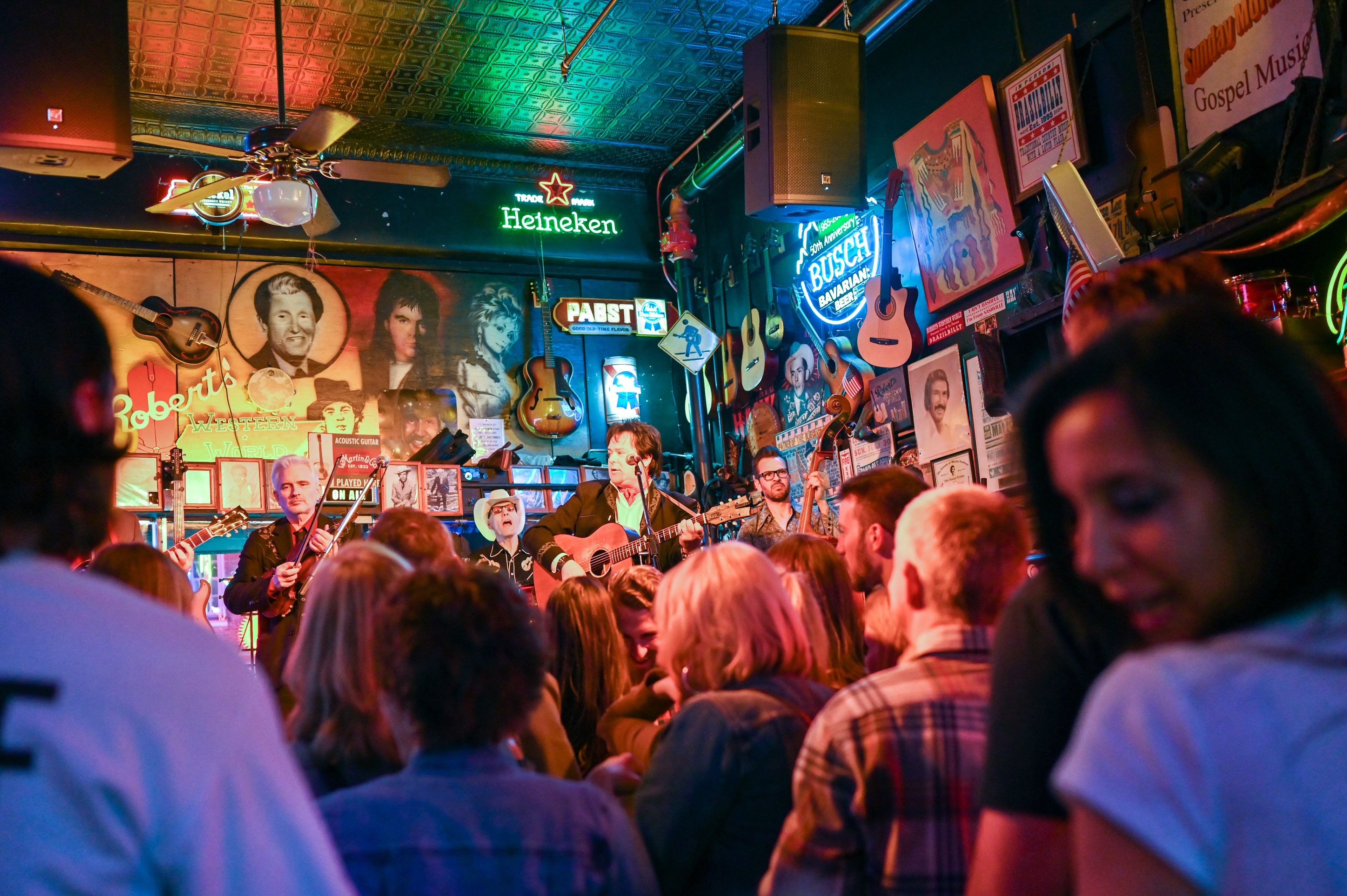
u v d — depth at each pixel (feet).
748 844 4.99
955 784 4.25
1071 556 2.89
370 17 20.42
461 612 4.43
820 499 16.52
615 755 7.30
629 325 26.40
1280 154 13.08
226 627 21.17
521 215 26.37
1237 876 1.76
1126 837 1.80
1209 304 2.23
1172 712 1.86
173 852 2.07
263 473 21.67
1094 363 2.20
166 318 22.25
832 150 19.11
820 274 23.31
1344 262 11.94
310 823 2.29
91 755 2.04
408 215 25.13
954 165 18.92
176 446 21.39
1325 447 2.08
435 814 4.16
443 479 22.04
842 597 7.09
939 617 4.73
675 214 26.53
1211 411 2.02
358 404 24.08
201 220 23.04
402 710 4.52
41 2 15.25
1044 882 3.11
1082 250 10.18
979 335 14.82
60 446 2.44
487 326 25.72
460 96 23.72
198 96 22.48
